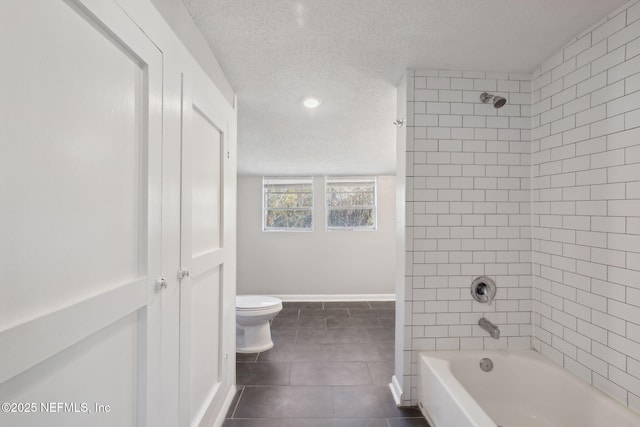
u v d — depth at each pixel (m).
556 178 1.74
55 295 0.61
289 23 1.43
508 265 1.94
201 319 1.45
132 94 0.86
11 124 0.52
